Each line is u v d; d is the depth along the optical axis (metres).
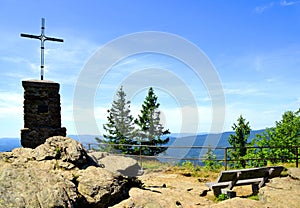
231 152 27.84
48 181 4.47
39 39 9.16
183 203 5.63
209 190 7.07
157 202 4.92
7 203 3.84
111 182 5.10
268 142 21.72
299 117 20.84
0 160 5.29
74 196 4.46
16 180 4.27
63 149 5.82
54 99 8.73
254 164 20.47
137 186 5.82
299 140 20.84
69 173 5.21
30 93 8.52
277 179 6.79
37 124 8.52
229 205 5.45
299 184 6.50
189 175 9.27
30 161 5.49
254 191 6.84
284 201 5.59
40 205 3.94
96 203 4.75
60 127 8.76
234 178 6.45
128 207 4.68
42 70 9.09
